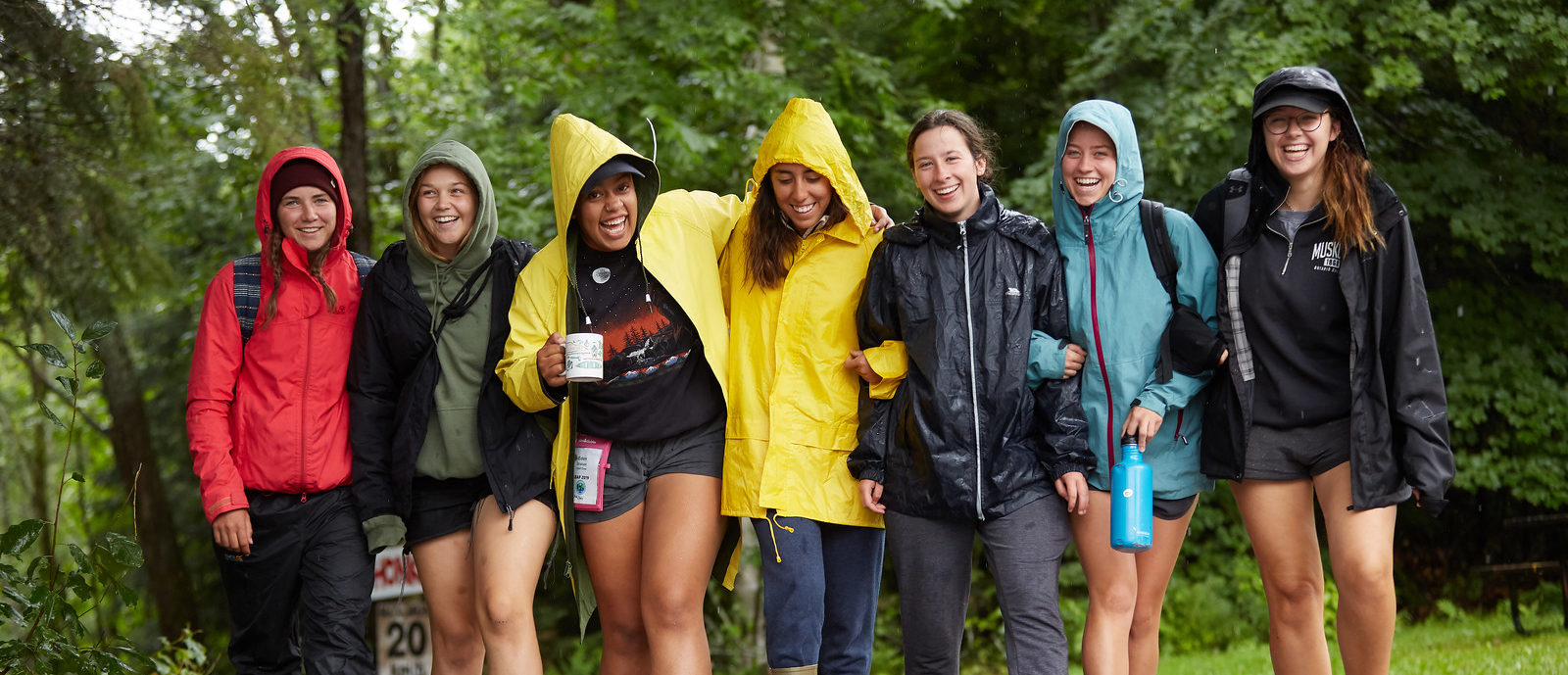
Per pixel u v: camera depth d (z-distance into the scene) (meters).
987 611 12.05
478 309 3.88
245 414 3.87
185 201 11.70
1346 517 3.59
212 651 14.29
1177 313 3.62
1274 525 3.71
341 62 10.22
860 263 3.79
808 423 3.72
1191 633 10.88
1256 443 3.68
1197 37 10.08
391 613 7.35
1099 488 3.64
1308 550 3.72
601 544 3.86
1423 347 3.45
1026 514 3.51
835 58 10.97
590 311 3.80
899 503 3.58
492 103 12.55
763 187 3.80
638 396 3.76
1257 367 3.64
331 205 3.90
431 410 3.86
